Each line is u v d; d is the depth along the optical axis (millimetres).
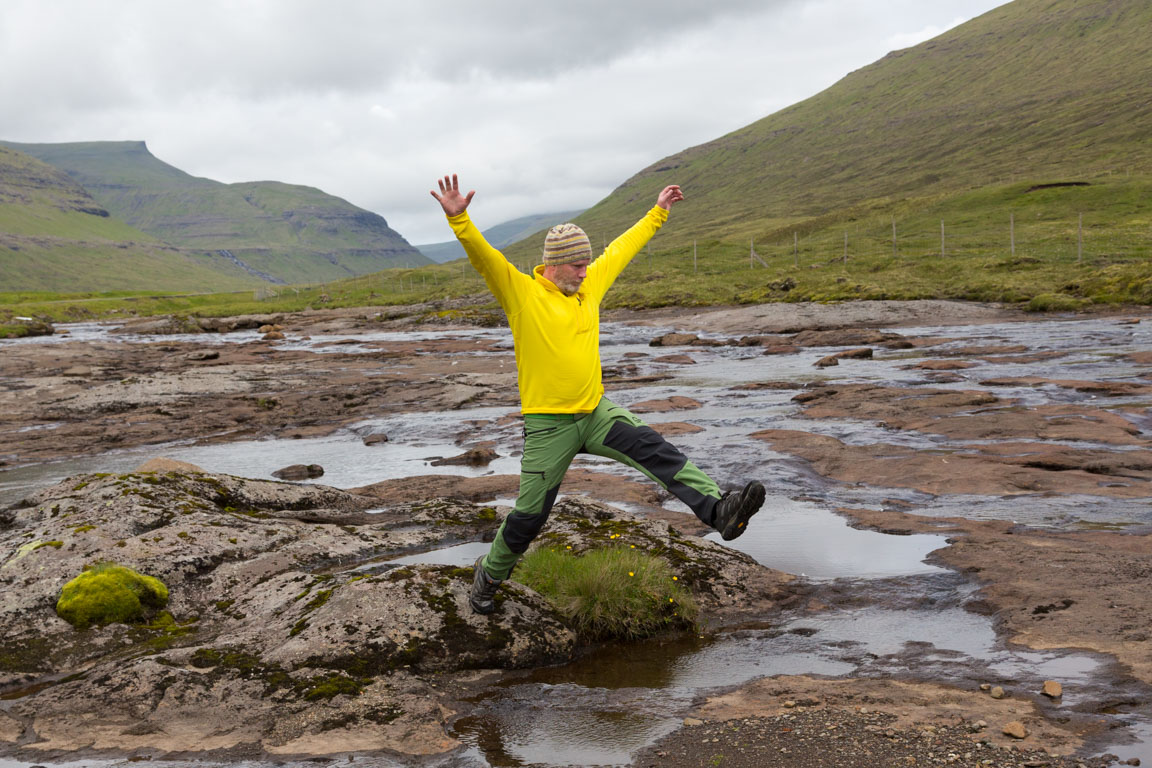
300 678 4707
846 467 11742
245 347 49188
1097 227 82938
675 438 14750
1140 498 9273
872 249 88250
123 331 77062
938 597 6199
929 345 33156
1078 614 5441
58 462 16344
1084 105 186000
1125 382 19219
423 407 22453
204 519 7695
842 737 3818
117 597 5945
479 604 5344
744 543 8148
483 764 3834
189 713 4445
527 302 4480
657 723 4207
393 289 136250
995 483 10289
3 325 70875
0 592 6066
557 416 4676
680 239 169875
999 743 3680
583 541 7195
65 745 4164
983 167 167750
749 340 38281
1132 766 3418
